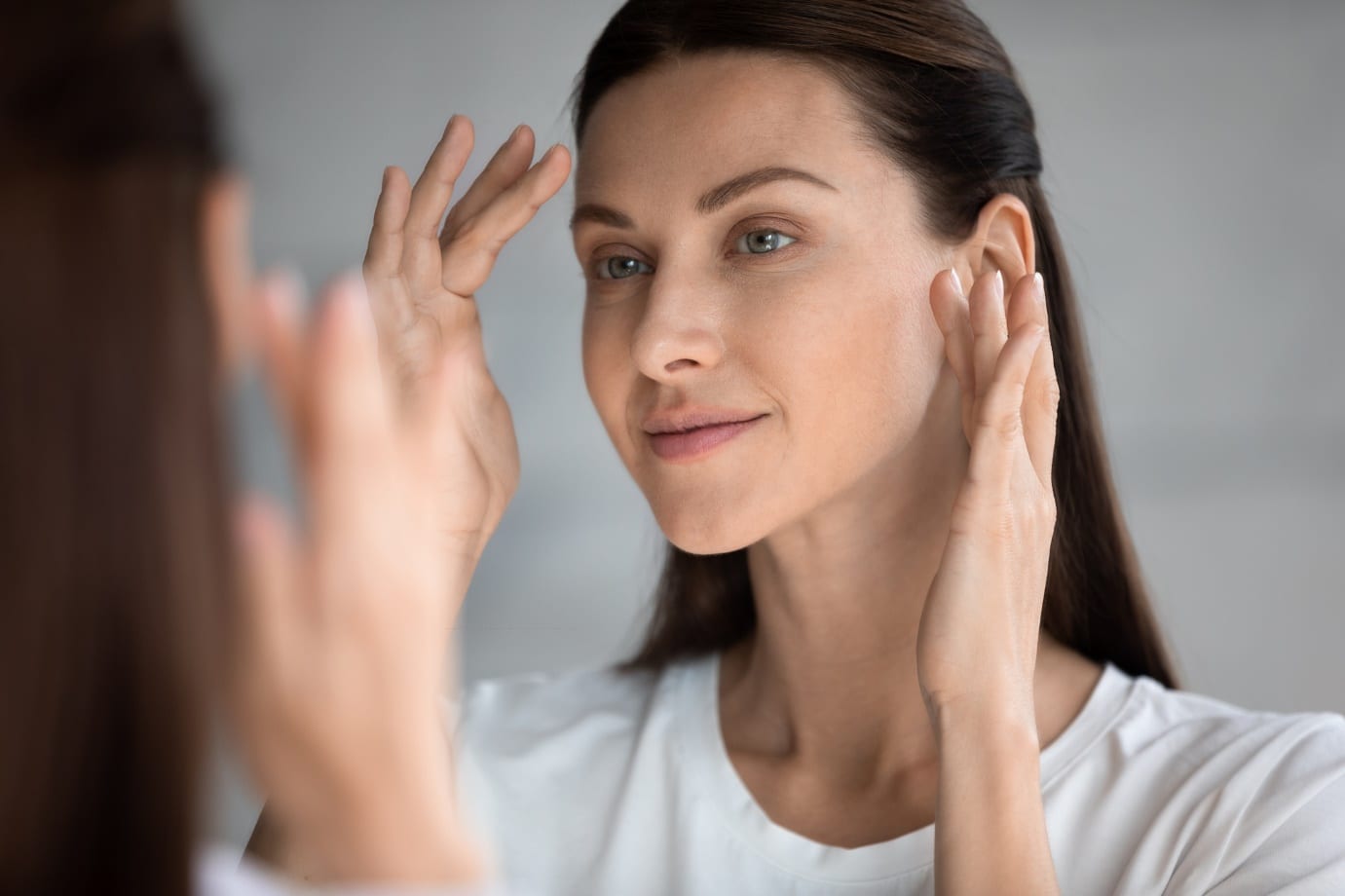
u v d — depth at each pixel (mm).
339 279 631
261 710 627
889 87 1218
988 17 6766
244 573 607
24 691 542
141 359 565
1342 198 5895
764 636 1363
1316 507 4590
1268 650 3783
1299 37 6504
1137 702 1254
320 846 646
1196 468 4844
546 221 5602
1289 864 1102
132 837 560
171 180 587
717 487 1191
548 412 5320
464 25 6293
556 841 1359
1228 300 5586
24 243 550
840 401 1189
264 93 6133
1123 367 5371
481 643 4113
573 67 6430
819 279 1180
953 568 1091
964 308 1169
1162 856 1138
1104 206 5906
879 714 1279
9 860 554
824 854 1225
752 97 1197
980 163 1271
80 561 546
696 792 1310
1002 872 1033
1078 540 1363
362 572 625
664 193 1206
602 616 4258
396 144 6305
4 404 543
